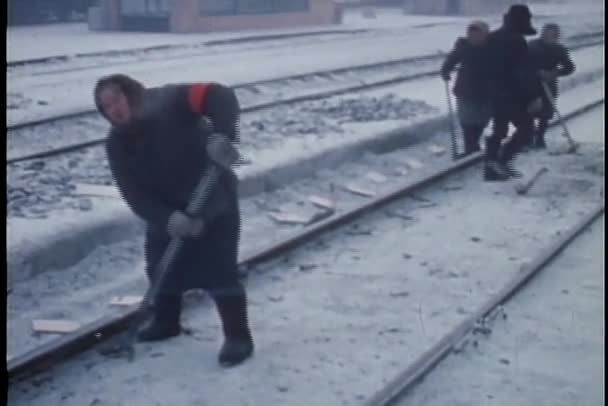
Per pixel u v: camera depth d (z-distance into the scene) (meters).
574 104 17.44
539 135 12.48
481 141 13.21
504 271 7.34
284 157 10.79
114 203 8.82
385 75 21.44
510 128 14.10
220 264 5.46
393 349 5.82
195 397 5.22
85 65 22.06
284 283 7.02
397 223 8.73
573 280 6.99
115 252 7.91
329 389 5.30
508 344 5.82
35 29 35.34
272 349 5.81
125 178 5.16
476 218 8.95
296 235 7.78
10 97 15.88
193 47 27.36
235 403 5.15
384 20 42.94
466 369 5.47
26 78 19.28
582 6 49.66
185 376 5.46
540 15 41.94
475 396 5.15
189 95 4.94
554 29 11.77
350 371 5.52
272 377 5.44
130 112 4.95
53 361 5.56
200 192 5.08
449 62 11.29
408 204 9.47
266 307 6.53
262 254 7.31
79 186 9.45
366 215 8.89
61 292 7.02
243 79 18.81
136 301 6.66
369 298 6.71
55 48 25.84
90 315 6.54
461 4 46.75
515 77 10.53
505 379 5.35
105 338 5.91
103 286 7.19
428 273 7.28
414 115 14.59
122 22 34.78
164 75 19.58
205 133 5.20
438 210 9.26
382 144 12.63
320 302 6.63
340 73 20.72
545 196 9.87
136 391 5.29
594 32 32.97
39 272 7.34
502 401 5.09
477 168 11.20
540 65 11.83
